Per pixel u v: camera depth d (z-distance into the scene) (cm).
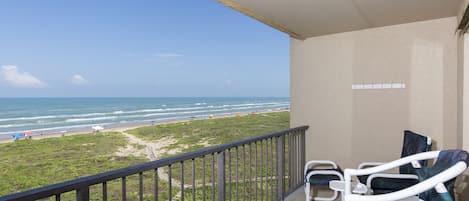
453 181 165
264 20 373
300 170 450
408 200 204
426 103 378
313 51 462
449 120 362
